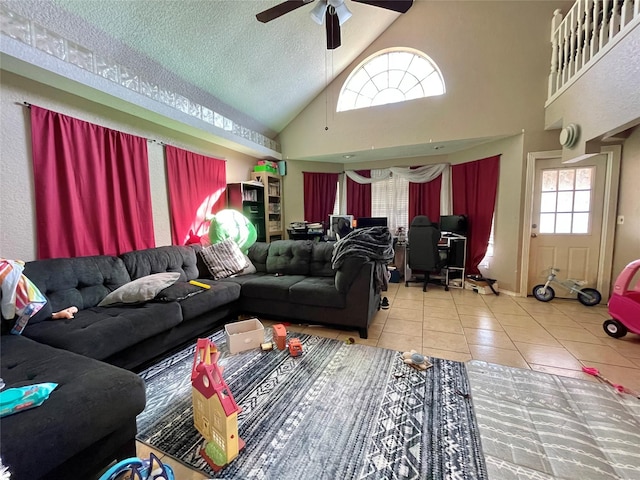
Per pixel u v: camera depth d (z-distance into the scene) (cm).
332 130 464
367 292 248
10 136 196
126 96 243
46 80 205
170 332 214
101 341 163
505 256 395
